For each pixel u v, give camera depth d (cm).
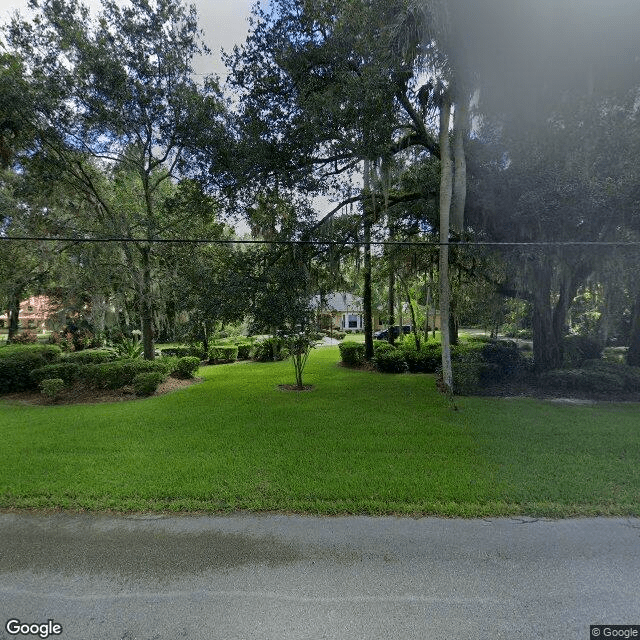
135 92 943
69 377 904
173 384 989
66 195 1070
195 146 941
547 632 205
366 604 227
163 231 1044
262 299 834
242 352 1700
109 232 988
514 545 284
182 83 966
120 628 212
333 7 701
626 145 745
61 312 1185
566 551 276
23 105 859
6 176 1100
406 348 1352
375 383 973
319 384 968
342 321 3356
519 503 345
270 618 217
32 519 332
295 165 826
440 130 748
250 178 845
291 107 788
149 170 1057
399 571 256
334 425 593
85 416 675
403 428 571
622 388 801
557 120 782
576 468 420
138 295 1115
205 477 407
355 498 357
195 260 1030
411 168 967
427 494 362
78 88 903
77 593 240
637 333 1002
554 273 907
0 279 1133
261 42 765
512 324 1877
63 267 1063
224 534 304
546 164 771
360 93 660
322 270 1015
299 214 887
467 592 236
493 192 837
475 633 205
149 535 305
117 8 910
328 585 244
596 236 791
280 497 361
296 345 895
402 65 682
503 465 431
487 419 616
